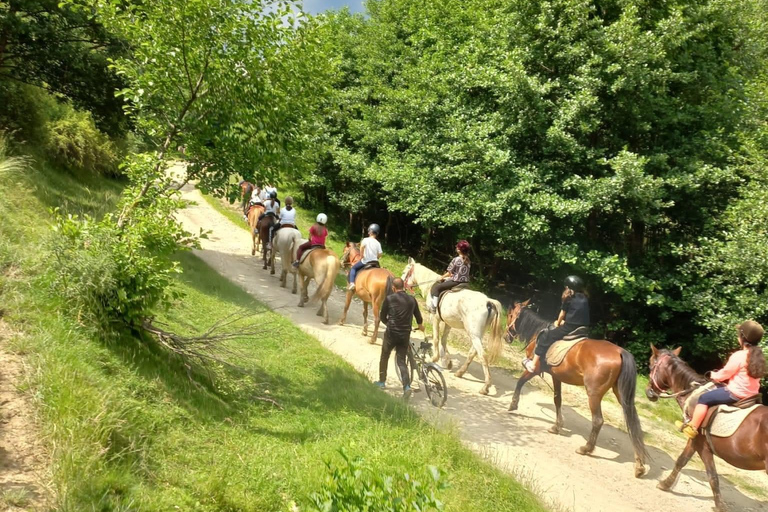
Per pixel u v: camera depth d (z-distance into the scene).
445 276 11.42
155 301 6.72
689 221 15.04
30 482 3.81
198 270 14.44
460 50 18.41
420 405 9.23
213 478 4.72
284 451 5.86
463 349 13.48
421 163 19.20
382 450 6.21
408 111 20.17
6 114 15.29
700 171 12.95
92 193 15.45
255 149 7.70
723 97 14.59
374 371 10.67
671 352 8.21
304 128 8.30
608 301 17.08
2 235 7.68
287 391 8.07
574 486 7.25
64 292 6.19
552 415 9.87
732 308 12.52
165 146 7.73
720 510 6.86
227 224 24.47
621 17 13.79
